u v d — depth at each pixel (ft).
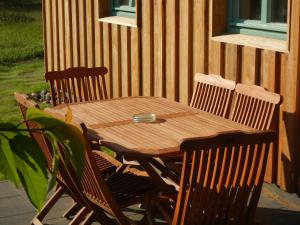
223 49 18.93
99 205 13.07
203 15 19.70
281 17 17.67
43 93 32.71
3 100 31.68
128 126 14.42
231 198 11.93
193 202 11.51
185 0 20.56
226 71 18.85
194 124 14.62
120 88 25.23
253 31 18.45
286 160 17.03
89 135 13.67
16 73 39.83
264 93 15.40
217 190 11.59
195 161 11.16
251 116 15.85
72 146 3.40
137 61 23.73
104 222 13.43
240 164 11.54
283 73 16.90
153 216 14.65
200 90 17.70
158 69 22.47
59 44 30.25
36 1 69.05
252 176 11.87
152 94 23.02
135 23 23.39
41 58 45.11
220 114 16.93
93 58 27.04
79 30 28.02
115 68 25.32
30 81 36.78
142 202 13.37
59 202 16.94
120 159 16.84
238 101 16.33
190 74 20.74
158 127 14.34
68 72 19.16
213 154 11.15
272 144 17.30
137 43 23.57
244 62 18.10
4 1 67.92
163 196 13.28
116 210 12.57
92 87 20.13
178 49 21.27
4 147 3.35
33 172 3.39
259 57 17.61
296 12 16.24
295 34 16.34
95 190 12.91
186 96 20.94
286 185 17.10
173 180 14.58
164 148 12.60
